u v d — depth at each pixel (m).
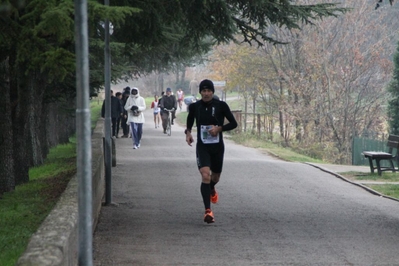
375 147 72.00
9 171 38.88
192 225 28.83
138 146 69.50
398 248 24.66
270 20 41.25
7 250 22.56
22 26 20.97
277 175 49.25
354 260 22.61
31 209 32.38
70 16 19.59
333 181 47.47
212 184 31.05
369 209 34.56
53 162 62.41
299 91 96.75
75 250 16.28
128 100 69.44
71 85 53.78
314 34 95.31
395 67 97.44
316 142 96.50
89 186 12.31
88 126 12.24
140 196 37.50
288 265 21.78
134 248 23.98
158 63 67.00
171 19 36.38
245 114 105.06
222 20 38.19
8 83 38.25
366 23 99.31
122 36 38.12
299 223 29.77
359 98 98.50
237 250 23.94
